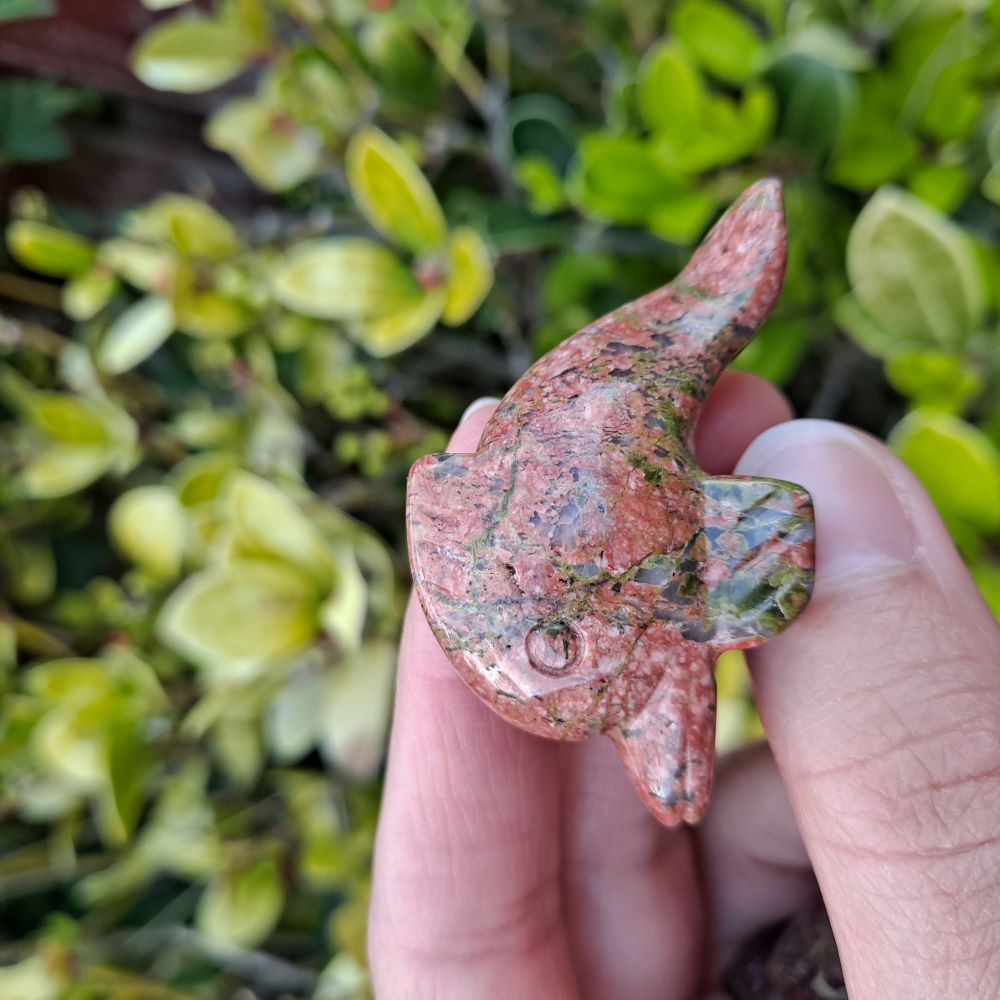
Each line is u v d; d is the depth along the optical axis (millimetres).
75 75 156
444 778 94
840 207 117
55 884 170
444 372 152
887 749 68
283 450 144
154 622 154
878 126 107
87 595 167
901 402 131
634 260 124
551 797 101
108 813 141
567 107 139
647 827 105
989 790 67
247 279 136
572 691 67
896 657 70
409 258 133
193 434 147
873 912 68
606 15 129
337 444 144
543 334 125
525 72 139
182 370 162
